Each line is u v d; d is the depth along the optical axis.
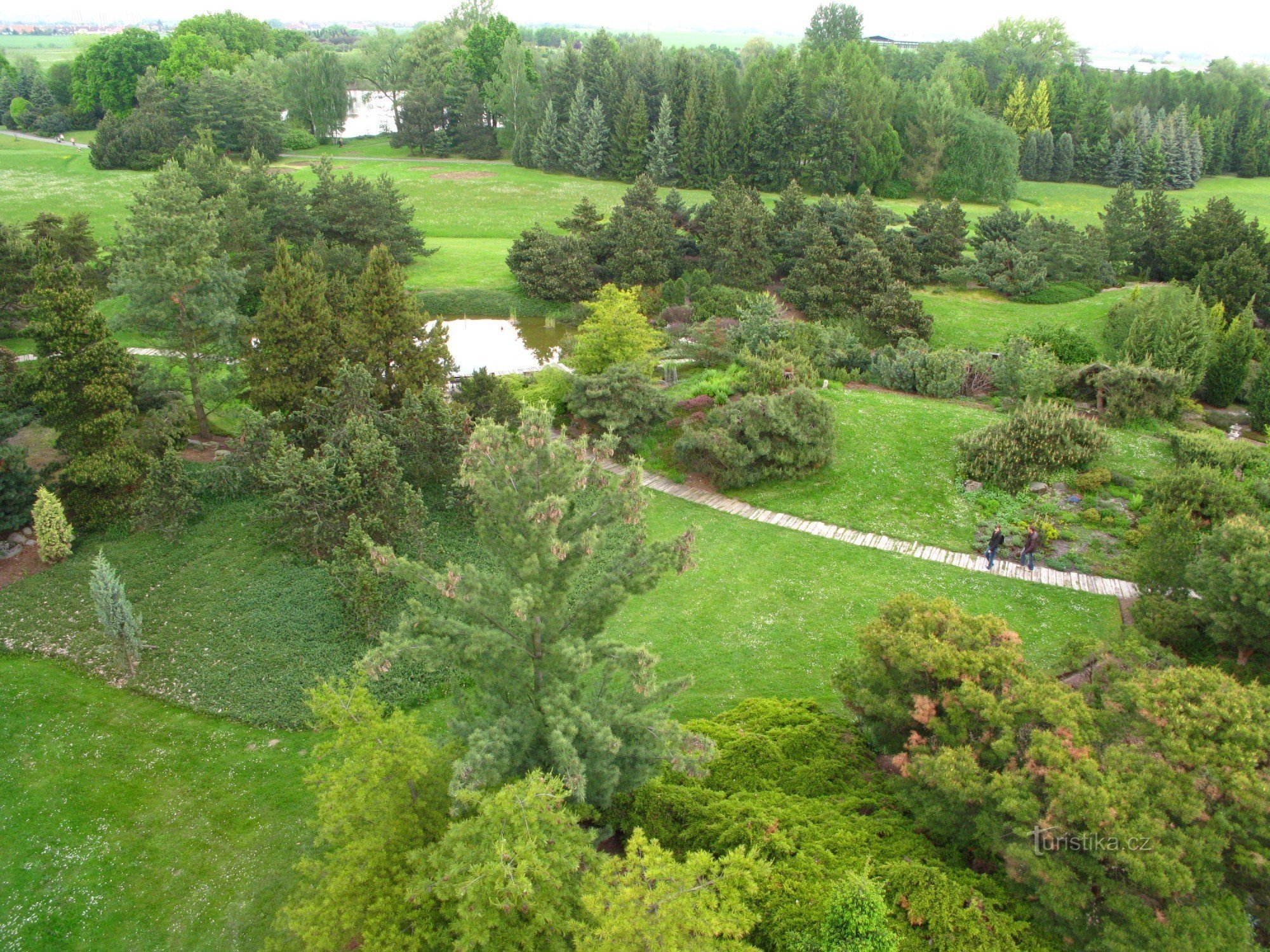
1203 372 40.91
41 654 21.89
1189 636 21.03
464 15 133.25
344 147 109.44
